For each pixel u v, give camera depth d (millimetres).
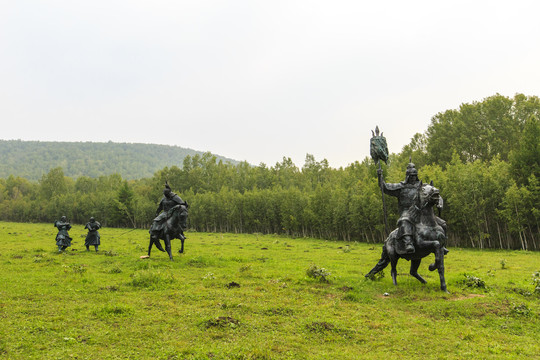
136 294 13086
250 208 75000
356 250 33531
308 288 14008
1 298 12062
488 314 10828
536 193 38406
